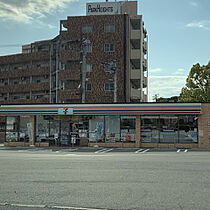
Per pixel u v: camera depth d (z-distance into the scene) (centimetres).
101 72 4762
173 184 1009
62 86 5006
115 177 1148
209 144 2839
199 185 991
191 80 4641
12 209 720
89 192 896
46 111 3150
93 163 1594
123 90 4659
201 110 2844
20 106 3228
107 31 4828
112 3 5153
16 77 5791
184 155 2092
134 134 3023
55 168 1402
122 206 743
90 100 4753
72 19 4944
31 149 2839
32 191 915
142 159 1805
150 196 842
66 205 756
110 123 3089
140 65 4881
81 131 3156
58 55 5125
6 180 1095
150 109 2914
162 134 2961
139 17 4956
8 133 3344
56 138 3203
